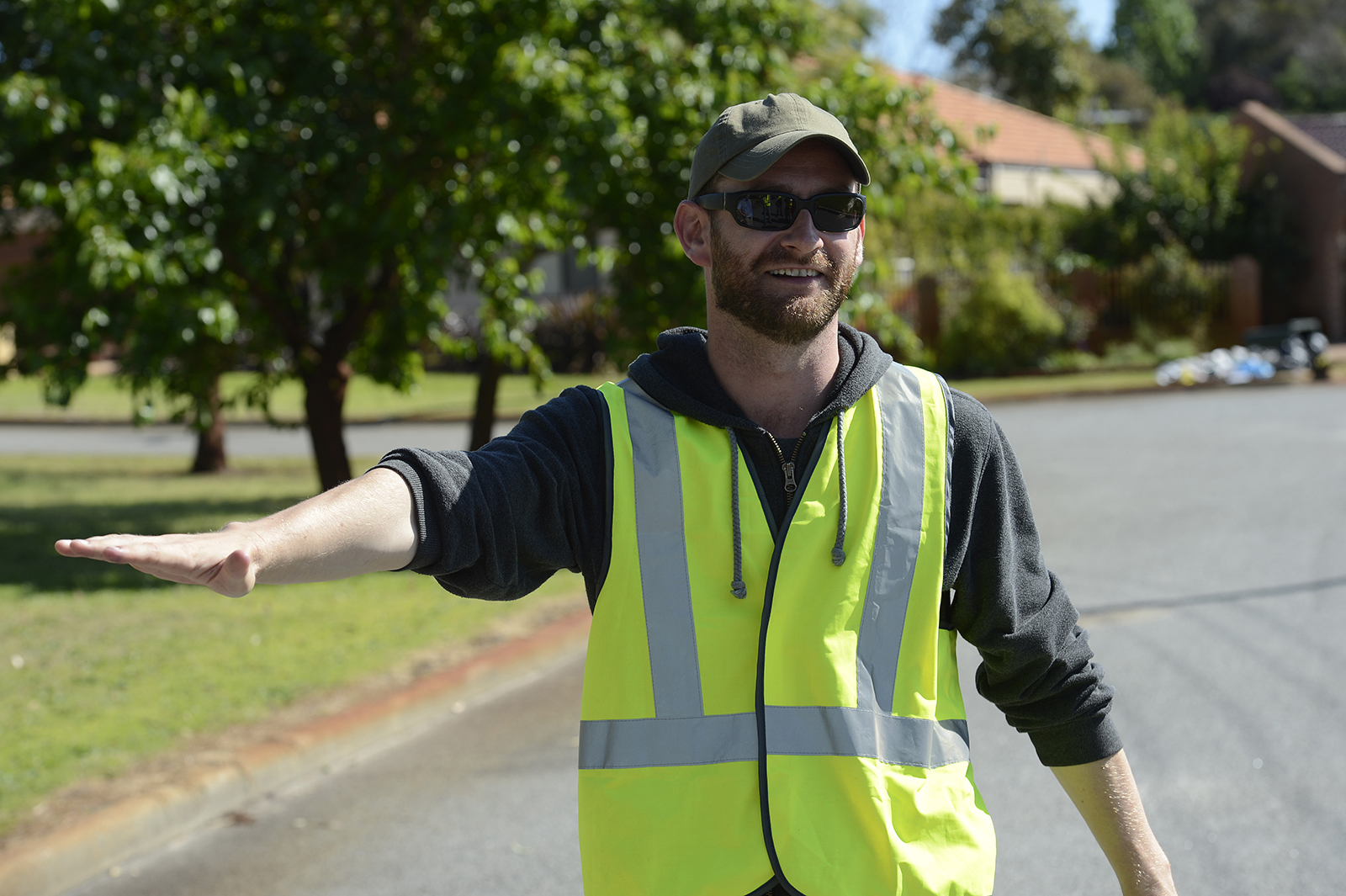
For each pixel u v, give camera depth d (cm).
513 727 566
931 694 175
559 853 429
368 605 760
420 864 423
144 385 859
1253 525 959
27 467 1580
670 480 174
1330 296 3006
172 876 418
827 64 1280
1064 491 1141
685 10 989
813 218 176
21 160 889
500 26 975
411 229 948
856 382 179
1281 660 621
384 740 554
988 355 2362
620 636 171
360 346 1116
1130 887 189
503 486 162
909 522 176
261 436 2006
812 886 161
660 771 166
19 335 905
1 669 615
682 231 189
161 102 873
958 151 1048
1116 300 2620
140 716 541
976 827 173
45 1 823
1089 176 3198
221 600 778
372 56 1032
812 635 170
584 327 2666
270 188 873
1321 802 447
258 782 490
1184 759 494
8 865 393
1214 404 1866
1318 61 6284
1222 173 2916
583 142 908
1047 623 185
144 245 812
